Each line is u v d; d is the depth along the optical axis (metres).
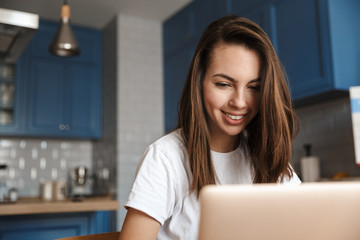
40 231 2.61
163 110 4.00
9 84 3.72
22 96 3.72
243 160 1.05
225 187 0.49
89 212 2.78
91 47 4.15
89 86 4.09
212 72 0.90
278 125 0.92
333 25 2.24
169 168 0.90
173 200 0.90
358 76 2.29
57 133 3.84
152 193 0.84
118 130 3.73
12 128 3.64
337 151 2.54
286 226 0.51
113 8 3.75
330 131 2.61
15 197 3.37
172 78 3.85
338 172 2.52
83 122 4.00
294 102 2.60
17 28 2.48
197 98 0.94
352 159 2.43
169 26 3.96
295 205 0.50
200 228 0.50
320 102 2.63
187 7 3.64
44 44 3.88
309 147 2.61
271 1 2.66
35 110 3.76
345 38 2.28
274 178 0.98
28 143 3.98
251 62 0.88
